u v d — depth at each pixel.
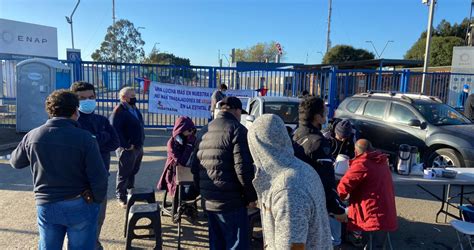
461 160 6.75
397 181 4.28
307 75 12.91
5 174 6.98
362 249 4.42
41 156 2.59
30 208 5.27
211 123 3.22
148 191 4.70
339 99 13.05
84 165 2.67
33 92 10.53
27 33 20.64
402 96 8.33
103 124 3.78
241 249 3.11
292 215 1.85
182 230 4.72
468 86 14.50
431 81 14.29
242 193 3.08
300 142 3.11
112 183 6.59
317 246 1.94
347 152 4.83
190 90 12.13
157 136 11.51
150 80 12.06
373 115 8.43
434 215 5.55
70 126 2.67
